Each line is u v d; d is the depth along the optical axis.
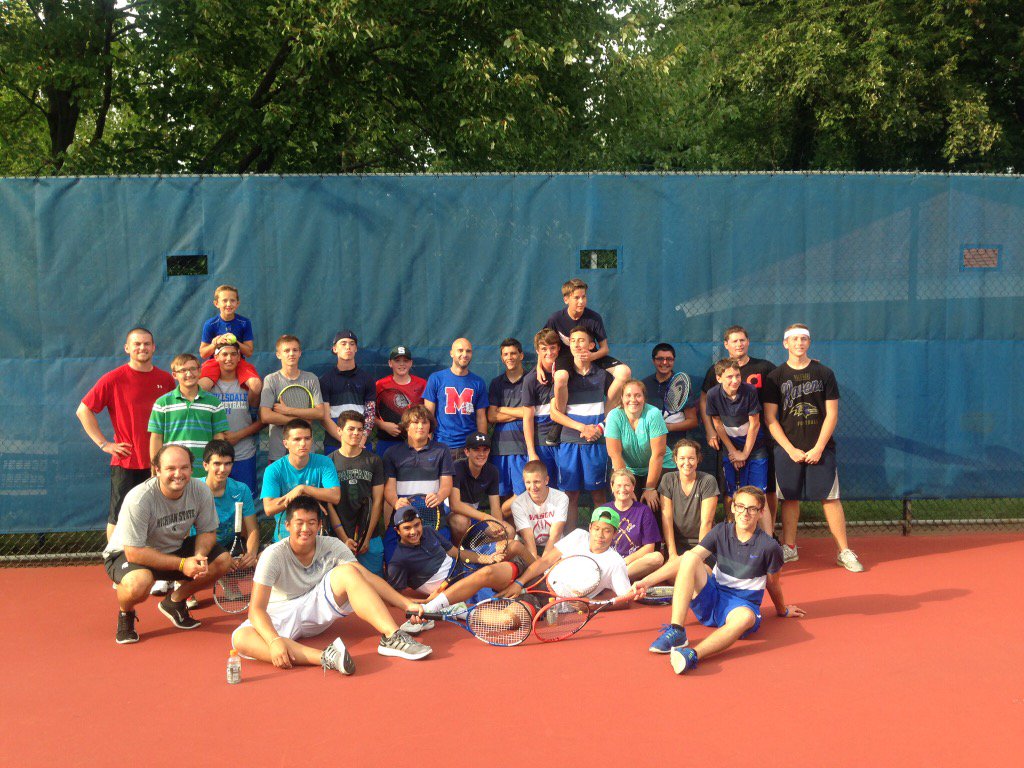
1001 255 7.39
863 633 5.13
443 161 13.33
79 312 7.01
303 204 7.12
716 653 4.79
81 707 4.20
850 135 18.38
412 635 5.20
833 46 16.16
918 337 7.39
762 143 20.27
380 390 7.07
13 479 6.96
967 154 16.91
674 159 19.31
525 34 12.10
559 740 3.77
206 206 7.06
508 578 5.65
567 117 12.53
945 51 16.36
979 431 7.44
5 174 15.02
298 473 6.03
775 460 6.81
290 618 5.04
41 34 11.46
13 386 6.97
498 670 4.61
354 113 13.24
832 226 7.32
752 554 5.12
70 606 5.89
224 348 6.56
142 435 6.41
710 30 17.97
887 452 7.41
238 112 12.31
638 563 5.98
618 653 4.86
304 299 7.16
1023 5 16.84
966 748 3.67
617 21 13.06
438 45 12.41
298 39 11.00
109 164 12.20
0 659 4.88
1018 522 7.86
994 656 4.74
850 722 3.93
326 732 3.88
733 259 7.30
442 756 3.64
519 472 7.01
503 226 7.21
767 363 6.95
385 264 7.19
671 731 3.85
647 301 7.29
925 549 7.11
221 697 4.30
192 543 5.56
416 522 5.69
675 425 7.16
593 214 7.23
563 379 6.71
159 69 12.51
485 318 7.25
